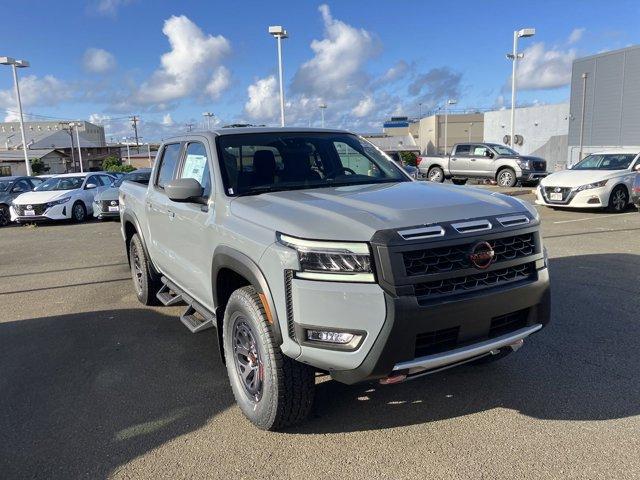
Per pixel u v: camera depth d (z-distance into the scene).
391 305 2.77
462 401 3.73
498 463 2.99
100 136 117.81
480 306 3.00
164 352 4.86
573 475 2.86
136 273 6.47
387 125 105.62
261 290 3.12
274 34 21.06
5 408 3.87
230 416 3.65
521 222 3.26
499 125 52.12
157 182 5.47
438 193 3.63
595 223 11.22
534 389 3.86
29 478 3.02
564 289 6.23
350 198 3.46
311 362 2.95
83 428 3.55
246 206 3.54
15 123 108.00
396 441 3.26
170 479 2.97
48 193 16.53
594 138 32.91
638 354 4.40
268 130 4.60
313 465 3.04
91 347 5.05
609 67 31.38
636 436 3.21
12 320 6.04
